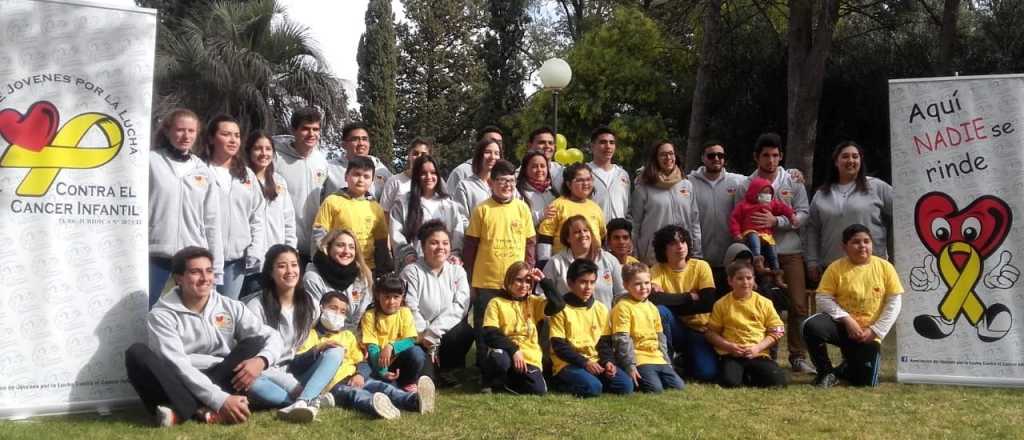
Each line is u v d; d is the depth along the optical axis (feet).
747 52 60.29
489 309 19.36
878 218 22.12
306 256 22.49
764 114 59.72
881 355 24.16
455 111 113.39
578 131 74.08
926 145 20.81
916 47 55.16
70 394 16.63
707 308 21.04
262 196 19.81
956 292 20.44
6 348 16.14
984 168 20.36
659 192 22.85
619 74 70.13
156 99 59.06
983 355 20.18
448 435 15.40
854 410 17.51
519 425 16.12
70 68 16.75
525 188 23.03
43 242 16.46
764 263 22.70
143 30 17.52
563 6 106.93
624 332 19.44
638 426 16.07
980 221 20.35
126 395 17.19
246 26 61.67
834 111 57.21
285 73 62.59
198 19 66.95
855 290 20.34
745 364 20.25
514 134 79.41
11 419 16.10
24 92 16.33
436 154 107.04
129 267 17.21
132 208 17.28
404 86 112.98
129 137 17.30
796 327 22.50
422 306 20.12
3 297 16.12
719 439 15.19
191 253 16.33
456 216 22.13
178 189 17.83
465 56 114.21
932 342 20.54
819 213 22.67
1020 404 18.15
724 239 23.62
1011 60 52.44
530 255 21.30
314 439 14.96
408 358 18.88
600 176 23.18
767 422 16.42
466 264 21.13
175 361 15.92
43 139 16.48
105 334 16.98
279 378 17.07
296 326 17.74
